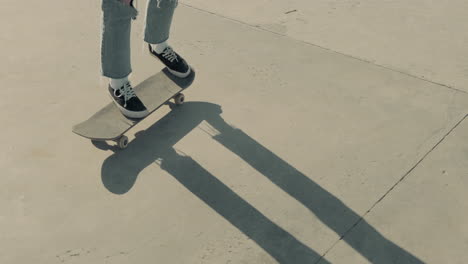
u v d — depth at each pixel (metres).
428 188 2.95
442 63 4.02
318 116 3.51
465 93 3.68
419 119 3.45
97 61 4.13
